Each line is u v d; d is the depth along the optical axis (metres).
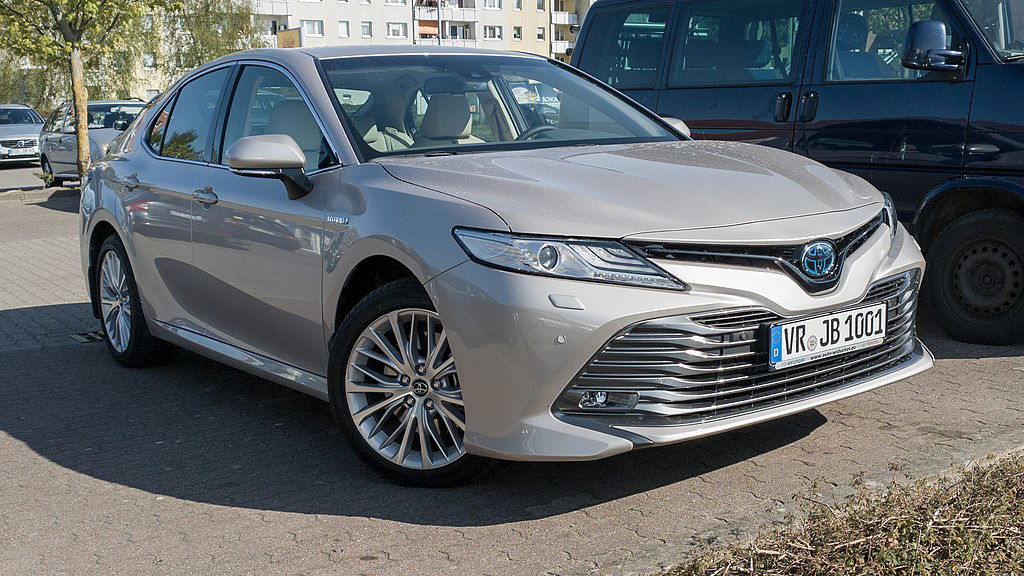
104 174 5.67
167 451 4.23
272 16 83.25
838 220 3.56
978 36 5.33
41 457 4.22
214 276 4.55
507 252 3.23
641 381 3.23
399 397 3.67
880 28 5.73
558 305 3.16
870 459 3.75
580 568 2.95
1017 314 5.32
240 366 4.50
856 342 3.57
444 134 4.21
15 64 47.59
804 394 3.54
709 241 3.26
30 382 5.40
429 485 3.64
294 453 4.14
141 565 3.16
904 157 5.55
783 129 6.08
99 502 3.70
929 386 4.68
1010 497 3.03
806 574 2.71
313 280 3.92
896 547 2.73
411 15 90.56
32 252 10.64
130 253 5.27
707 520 3.28
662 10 6.88
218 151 4.74
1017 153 5.14
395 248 3.51
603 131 4.61
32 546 3.33
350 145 4.03
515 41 98.88
